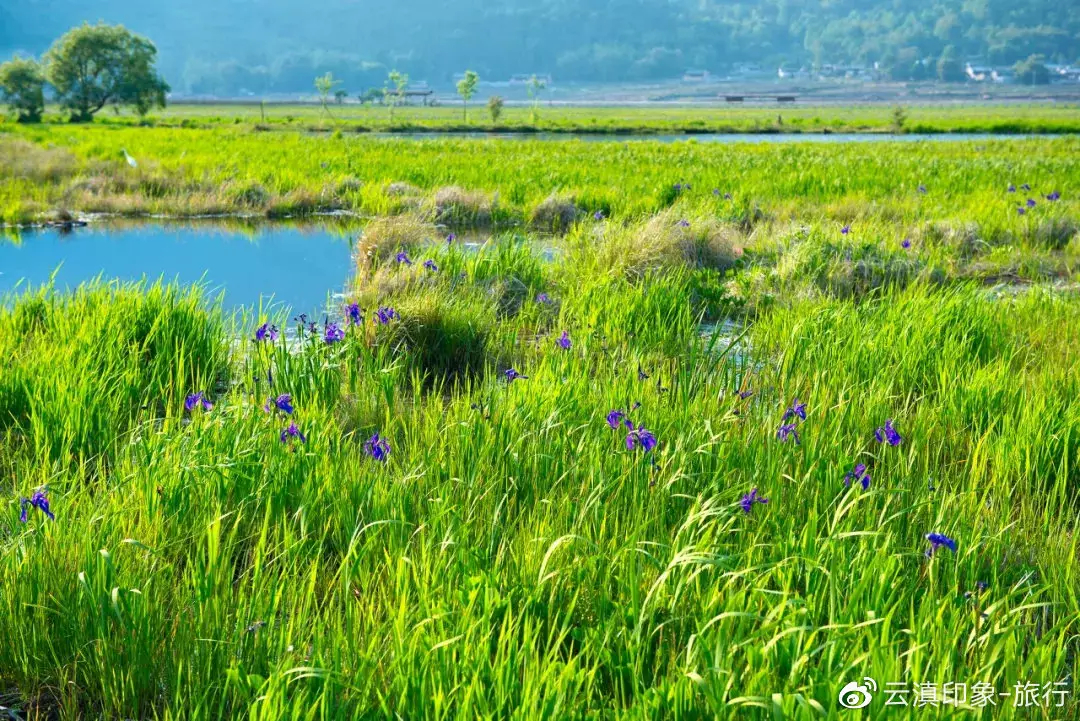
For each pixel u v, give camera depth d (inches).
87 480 275.3
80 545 209.0
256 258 711.1
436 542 216.2
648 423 284.8
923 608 181.8
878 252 578.6
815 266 547.5
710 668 156.4
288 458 245.6
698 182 1064.2
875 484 257.6
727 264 596.7
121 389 331.3
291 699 161.5
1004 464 269.9
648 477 242.8
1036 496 257.0
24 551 205.9
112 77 4104.3
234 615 190.4
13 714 181.6
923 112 6136.8
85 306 410.3
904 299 453.1
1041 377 342.3
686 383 326.6
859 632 177.0
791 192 1004.6
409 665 162.2
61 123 3789.4
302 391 331.0
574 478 249.4
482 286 511.8
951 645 172.7
